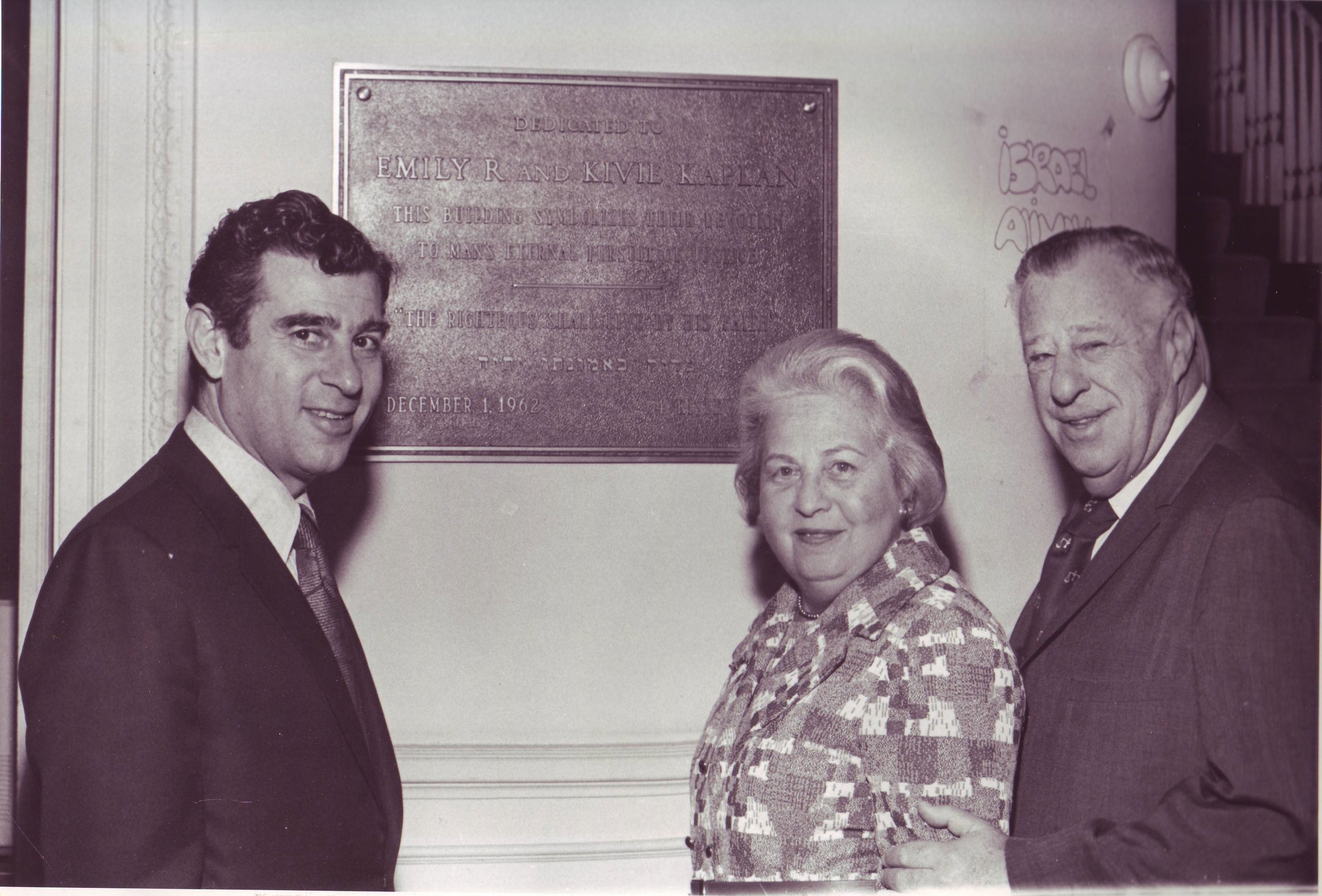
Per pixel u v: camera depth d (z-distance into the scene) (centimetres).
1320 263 257
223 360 169
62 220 212
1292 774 146
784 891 137
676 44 221
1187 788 147
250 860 150
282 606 156
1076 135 232
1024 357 226
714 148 220
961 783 136
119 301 213
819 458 149
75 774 145
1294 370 242
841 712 140
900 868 136
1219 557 152
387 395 215
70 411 212
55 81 212
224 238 172
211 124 214
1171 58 237
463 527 218
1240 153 268
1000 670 138
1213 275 254
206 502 158
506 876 215
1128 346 178
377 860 161
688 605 222
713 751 151
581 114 217
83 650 146
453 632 218
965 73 229
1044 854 138
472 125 216
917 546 150
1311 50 270
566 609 220
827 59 225
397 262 215
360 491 215
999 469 228
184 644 149
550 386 218
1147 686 154
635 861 218
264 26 214
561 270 217
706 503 222
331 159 215
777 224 221
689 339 220
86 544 152
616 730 221
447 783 215
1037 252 189
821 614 153
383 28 216
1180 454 166
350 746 158
